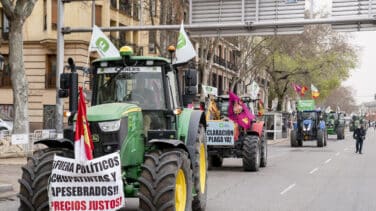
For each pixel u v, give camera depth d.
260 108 24.36
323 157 27.31
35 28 36.31
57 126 20.75
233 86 44.56
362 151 33.00
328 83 64.12
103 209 7.54
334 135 61.53
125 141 8.05
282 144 41.94
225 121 18.92
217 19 20.98
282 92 60.19
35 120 36.53
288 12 20.28
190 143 9.80
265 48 47.69
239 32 21.08
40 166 7.99
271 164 22.70
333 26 20.09
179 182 8.48
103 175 7.50
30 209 7.88
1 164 18.81
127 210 10.72
